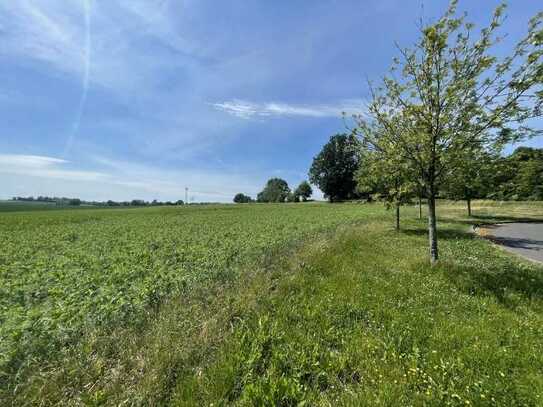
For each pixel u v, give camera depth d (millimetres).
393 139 8312
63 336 4266
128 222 30297
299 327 4715
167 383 3398
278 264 8680
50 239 16766
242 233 16688
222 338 4309
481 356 3783
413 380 3389
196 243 13203
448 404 2990
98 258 10211
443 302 5738
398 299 5934
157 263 9039
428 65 7465
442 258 9445
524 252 12164
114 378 3410
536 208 40031
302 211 43812
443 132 7344
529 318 5000
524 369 3537
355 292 6230
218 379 3400
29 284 7227
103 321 4848
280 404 3094
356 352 3984
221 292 6277
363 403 3047
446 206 49594
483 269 7922
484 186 8500
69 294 6176
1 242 15578
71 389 3293
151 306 5621
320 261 8797
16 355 3771
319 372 3594
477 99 7117
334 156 81562
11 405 3059
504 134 6973
